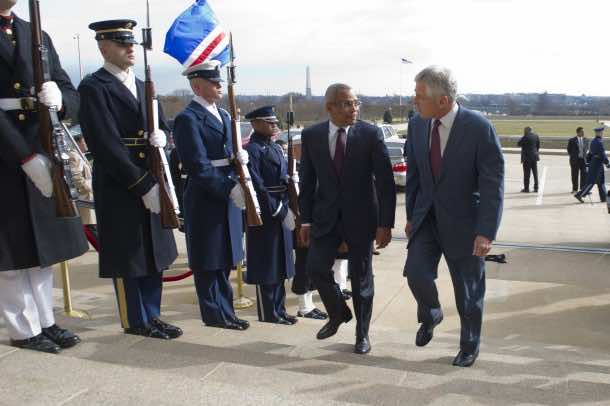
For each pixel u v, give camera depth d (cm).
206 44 415
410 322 535
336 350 393
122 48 347
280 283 504
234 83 421
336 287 392
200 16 419
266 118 488
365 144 368
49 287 333
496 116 9975
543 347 439
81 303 564
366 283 382
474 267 349
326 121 382
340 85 369
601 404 266
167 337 371
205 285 438
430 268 354
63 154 306
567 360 402
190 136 408
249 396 234
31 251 313
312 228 387
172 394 236
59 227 326
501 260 735
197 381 247
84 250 346
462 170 338
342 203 373
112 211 358
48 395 237
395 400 252
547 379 314
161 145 352
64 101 330
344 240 378
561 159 2417
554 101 11594
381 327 516
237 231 446
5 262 304
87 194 700
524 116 9888
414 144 357
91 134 339
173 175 648
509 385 289
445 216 344
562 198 1336
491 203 329
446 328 518
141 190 347
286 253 495
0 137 293
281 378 273
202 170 406
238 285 596
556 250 800
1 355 278
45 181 301
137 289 372
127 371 259
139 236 360
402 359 370
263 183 485
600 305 569
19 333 316
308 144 381
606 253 783
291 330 446
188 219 433
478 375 327
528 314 546
